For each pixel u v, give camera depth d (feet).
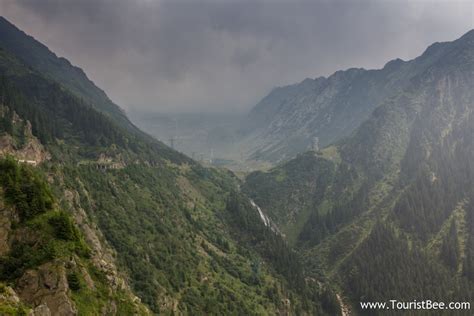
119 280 347.36
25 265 271.49
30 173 325.83
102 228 511.40
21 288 261.85
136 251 513.86
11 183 301.63
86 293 288.10
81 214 461.78
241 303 590.55
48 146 611.88
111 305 307.58
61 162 599.16
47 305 259.80
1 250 276.21
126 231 546.26
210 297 561.43
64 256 287.28
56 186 465.06
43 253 280.31
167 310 463.83
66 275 281.13
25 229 288.92
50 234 295.48
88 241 430.20
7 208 291.38
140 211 641.40
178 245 626.23
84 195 523.70
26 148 528.63
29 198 303.68
